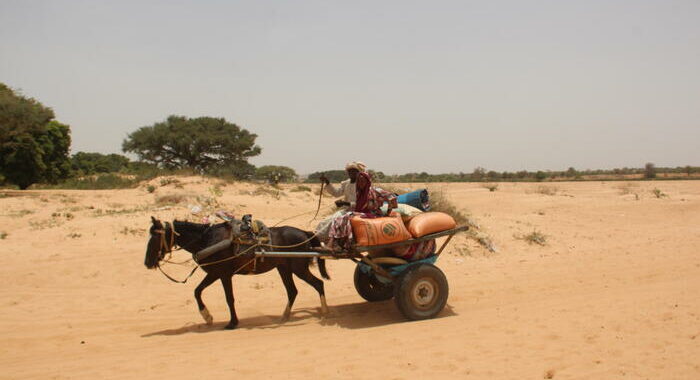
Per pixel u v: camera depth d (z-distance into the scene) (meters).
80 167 77.62
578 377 5.74
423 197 9.48
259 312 9.85
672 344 6.67
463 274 12.86
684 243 17.02
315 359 6.68
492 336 7.39
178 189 28.45
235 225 8.82
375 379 5.90
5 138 35.41
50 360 7.13
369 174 8.87
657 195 31.30
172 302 10.55
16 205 24.02
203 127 54.19
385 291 10.10
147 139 52.06
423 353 6.74
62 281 11.93
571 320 7.96
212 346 7.55
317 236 9.06
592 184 57.06
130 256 13.52
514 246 16.33
